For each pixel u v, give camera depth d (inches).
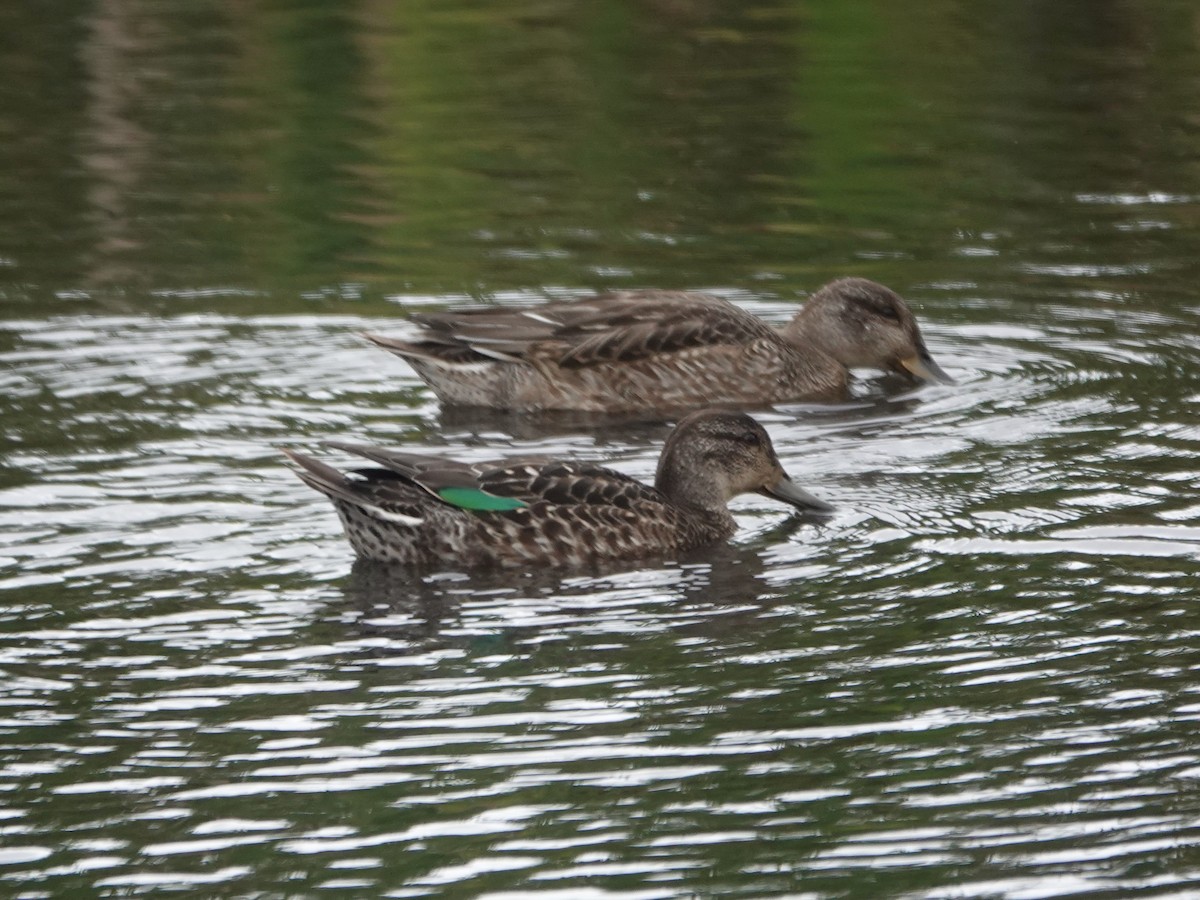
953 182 952.9
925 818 396.8
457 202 937.5
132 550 548.4
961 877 374.6
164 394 701.9
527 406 721.6
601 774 417.7
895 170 970.1
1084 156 977.5
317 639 488.4
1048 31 1185.4
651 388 732.7
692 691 457.1
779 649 480.7
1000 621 494.9
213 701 453.7
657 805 404.2
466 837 392.5
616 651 481.7
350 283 832.3
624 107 1071.0
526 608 512.4
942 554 545.6
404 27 1219.9
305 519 576.4
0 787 414.6
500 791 410.3
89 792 412.8
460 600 516.7
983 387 714.8
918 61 1135.0
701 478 577.0
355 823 398.6
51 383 709.9
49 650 480.7
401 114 1064.8
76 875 380.5
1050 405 685.3
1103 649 475.5
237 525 570.6
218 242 885.8
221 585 524.4
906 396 718.5
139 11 1248.8
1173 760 418.3
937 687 456.4
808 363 752.3
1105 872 374.9
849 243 876.6
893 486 609.3
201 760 425.4
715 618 502.9
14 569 532.7
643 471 641.0
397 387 727.7
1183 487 591.5
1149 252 855.1
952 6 1244.5
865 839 388.8
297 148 1013.8
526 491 550.3
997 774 413.7
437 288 823.7
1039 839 387.2
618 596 521.0
